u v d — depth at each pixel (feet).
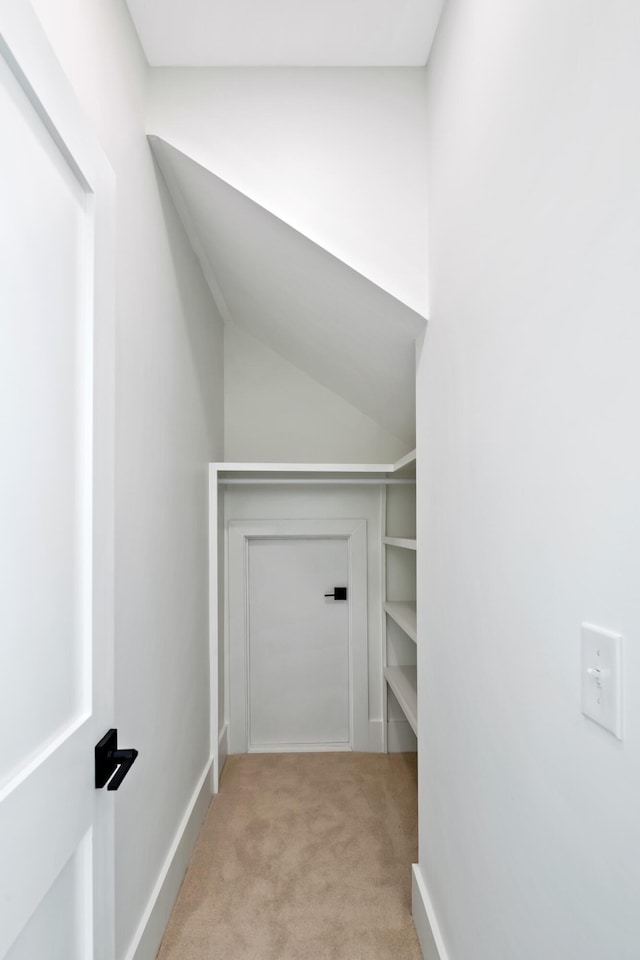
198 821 7.79
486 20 3.92
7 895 2.34
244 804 8.60
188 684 7.50
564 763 2.73
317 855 7.29
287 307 8.25
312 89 6.04
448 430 4.93
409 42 5.69
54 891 2.93
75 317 3.25
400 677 9.71
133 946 4.99
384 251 5.87
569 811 2.68
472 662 4.23
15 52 2.48
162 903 5.87
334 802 8.64
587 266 2.51
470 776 4.27
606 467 2.35
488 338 3.86
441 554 5.18
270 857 7.25
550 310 2.89
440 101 5.34
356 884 6.72
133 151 5.34
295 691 10.81
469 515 4.31
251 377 10.93
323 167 5.98
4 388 2.44
